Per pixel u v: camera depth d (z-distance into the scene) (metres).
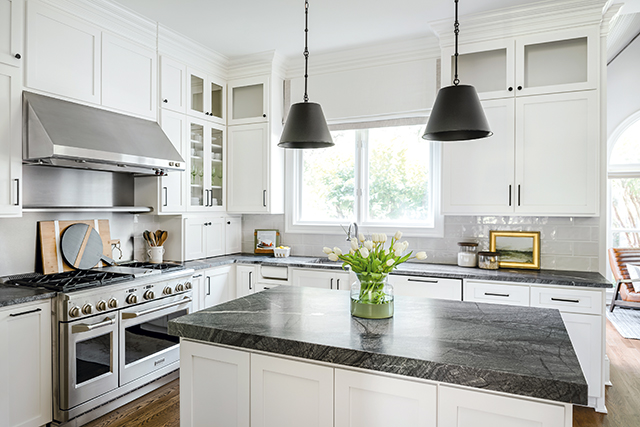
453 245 3.88
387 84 4.04
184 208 3.91
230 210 4.49
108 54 3.18
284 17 3.40
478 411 1.33
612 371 3.64
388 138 4.27
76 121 2.82
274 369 1.64
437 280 3.34
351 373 1.51
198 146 4.11
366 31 3.67
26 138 2.65
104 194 3.53
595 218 3.38
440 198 3.58
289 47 4.07
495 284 3.16
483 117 1.84
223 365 1.76
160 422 2.72
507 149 3.32
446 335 1.66
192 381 1.83
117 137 3.02
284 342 1.60
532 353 1.45
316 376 1.57
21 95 2.62
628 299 5.27
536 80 3.27
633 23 4.81
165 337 3.29
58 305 2.55
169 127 3.73
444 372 1.34
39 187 3.06
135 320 3.00
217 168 4.39
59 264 3.09
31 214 3.00
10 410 2.34
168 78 3.73
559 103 3.18
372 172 4.34
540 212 3.23
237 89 4.52
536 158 3.24
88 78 3.03
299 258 4.34
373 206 4.34
